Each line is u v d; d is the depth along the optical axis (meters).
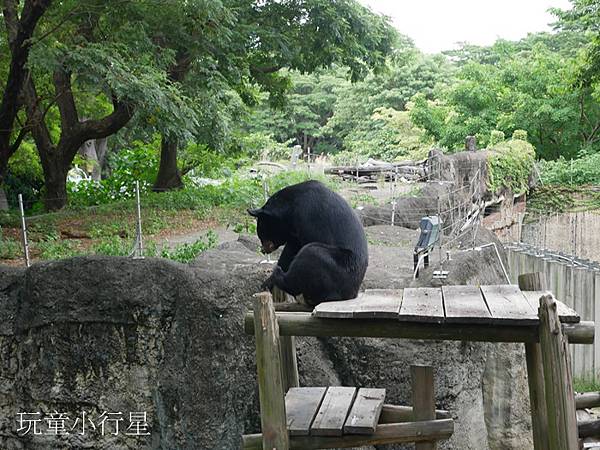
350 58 21.88
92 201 22.47
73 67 12.98
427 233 8.41
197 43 16.27
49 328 8.12
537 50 34.66
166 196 19.66
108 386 8.05
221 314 7.81
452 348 8.26
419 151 33.38
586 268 13.45
